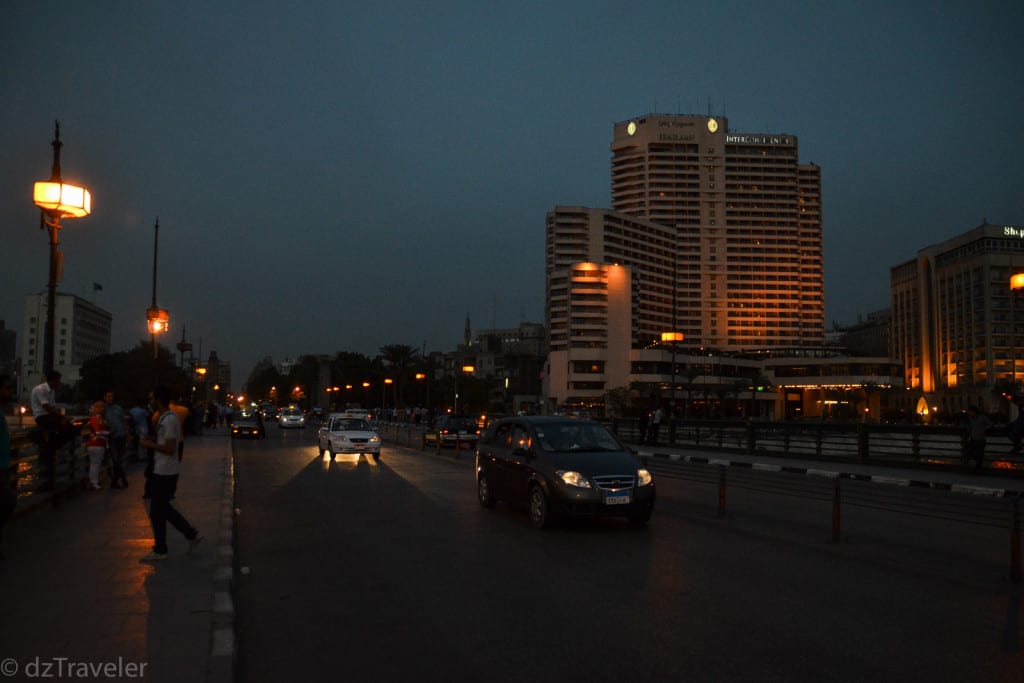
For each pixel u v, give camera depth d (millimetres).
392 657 5648
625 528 11539
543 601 7207
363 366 120938
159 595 6727
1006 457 20062
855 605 7066
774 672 5301
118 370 54969
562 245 155750
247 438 42344
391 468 22875
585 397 130500
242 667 5449
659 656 5633
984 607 7039
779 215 179375
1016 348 154875
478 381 114562
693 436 32438
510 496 12625
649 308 165250
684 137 179250
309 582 8031
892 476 19453
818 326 178625
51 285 13086
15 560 8234
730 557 9312
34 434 11742
